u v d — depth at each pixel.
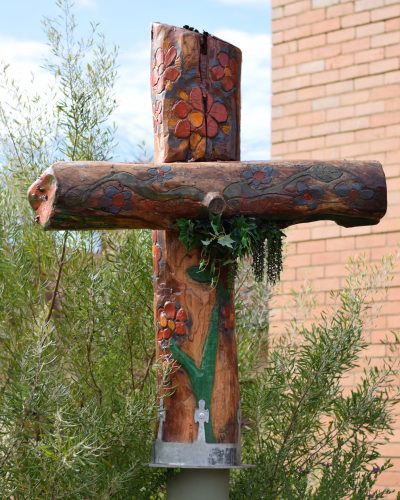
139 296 5.39
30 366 4.33
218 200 4.21
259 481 5.11
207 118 4.52
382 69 7.63
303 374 5.23
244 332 5.74
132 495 4.84
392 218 7.41
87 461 4.24
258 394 5.29
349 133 7.75
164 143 4.48
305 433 5.23
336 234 7.62
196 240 4.33
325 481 5.16
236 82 4.66
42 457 4.25
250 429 5.35
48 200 4.19
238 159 4.66
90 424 4.45
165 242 4.45
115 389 5.09
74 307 5.13
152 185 4.22
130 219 4.23
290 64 8.09
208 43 4.57
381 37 7.65
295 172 4.37
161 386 4.40
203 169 4.30
